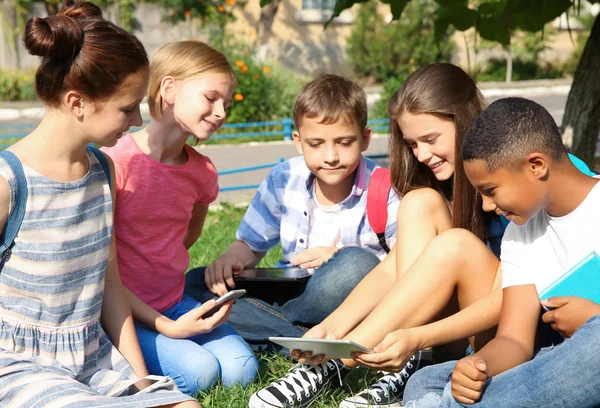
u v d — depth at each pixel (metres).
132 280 3.34
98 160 2.83
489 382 2.49
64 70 2.54
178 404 2.43
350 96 3.39
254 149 13.88
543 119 2.58
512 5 5.90
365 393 2.98
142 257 3.32
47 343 2.67
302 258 3.58
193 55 3.25
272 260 5.38
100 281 2.81
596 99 6.45
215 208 9.00
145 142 3.31
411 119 3.17
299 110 3.40
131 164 3.25
